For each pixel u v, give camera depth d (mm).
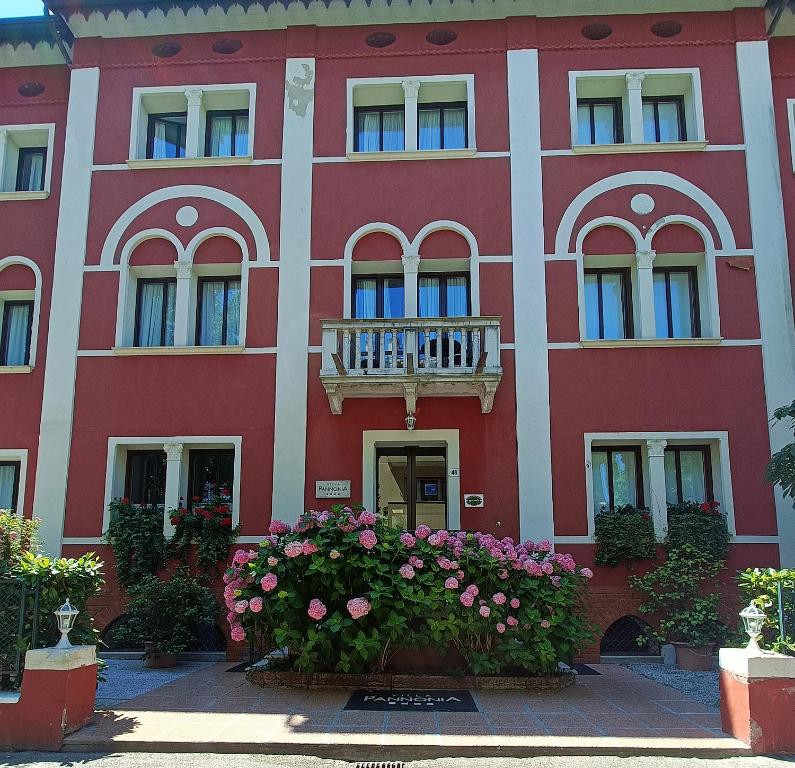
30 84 16422
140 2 15445
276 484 14070
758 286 14328
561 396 14148
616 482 14281
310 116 15531
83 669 7996
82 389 14695
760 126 14922
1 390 14961
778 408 13242
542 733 7727
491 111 15352
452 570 9891
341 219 15086
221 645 13555
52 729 7504
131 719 8352
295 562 9734
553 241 14742
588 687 10305
